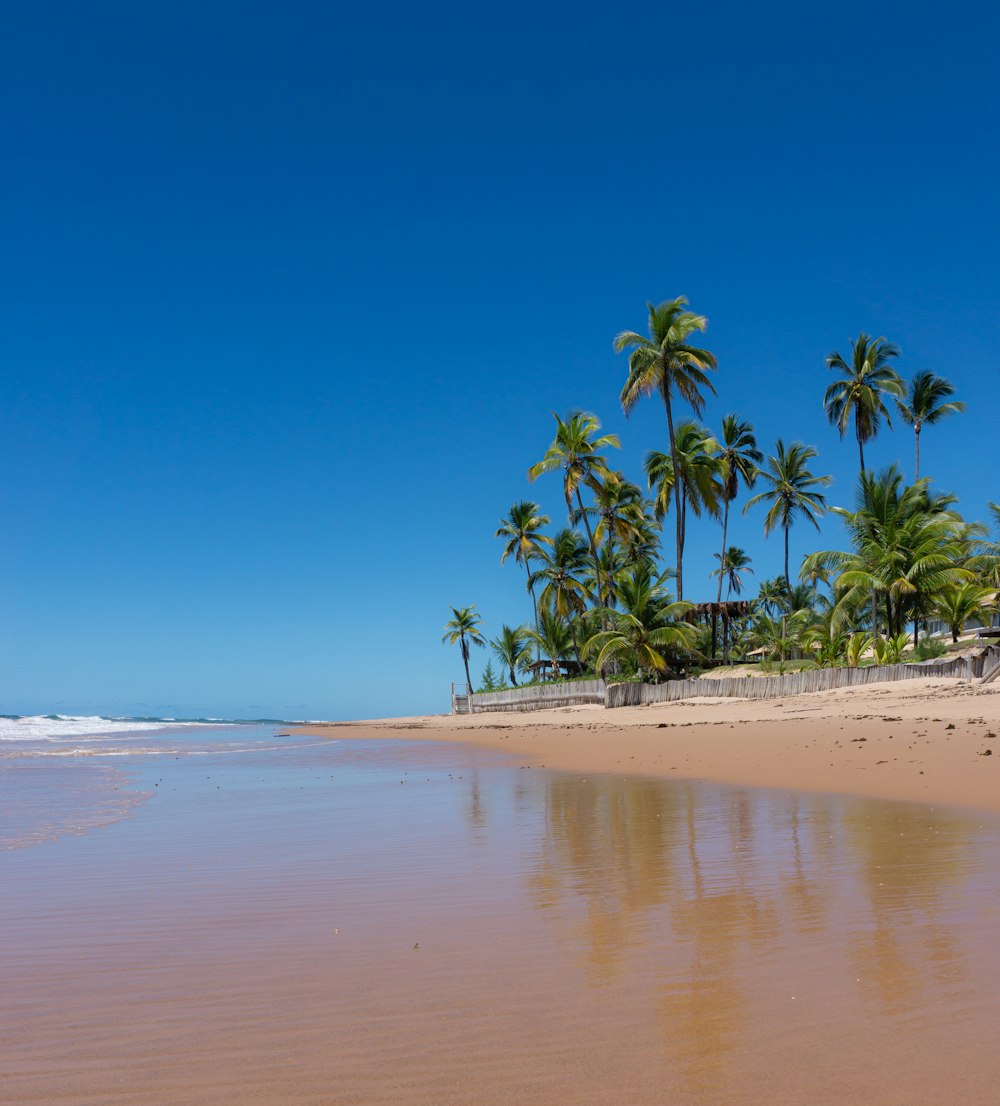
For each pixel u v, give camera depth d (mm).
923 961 4062
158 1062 3289
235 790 14633
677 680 38969
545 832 8633
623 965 4227
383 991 4008
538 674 60094
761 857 6809
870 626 44844
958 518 43906
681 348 40125
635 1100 2799
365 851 7918
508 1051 3238
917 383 48188
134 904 6039
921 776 10875
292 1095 2955
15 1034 3635
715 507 45031
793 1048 3145
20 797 13953
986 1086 2791
